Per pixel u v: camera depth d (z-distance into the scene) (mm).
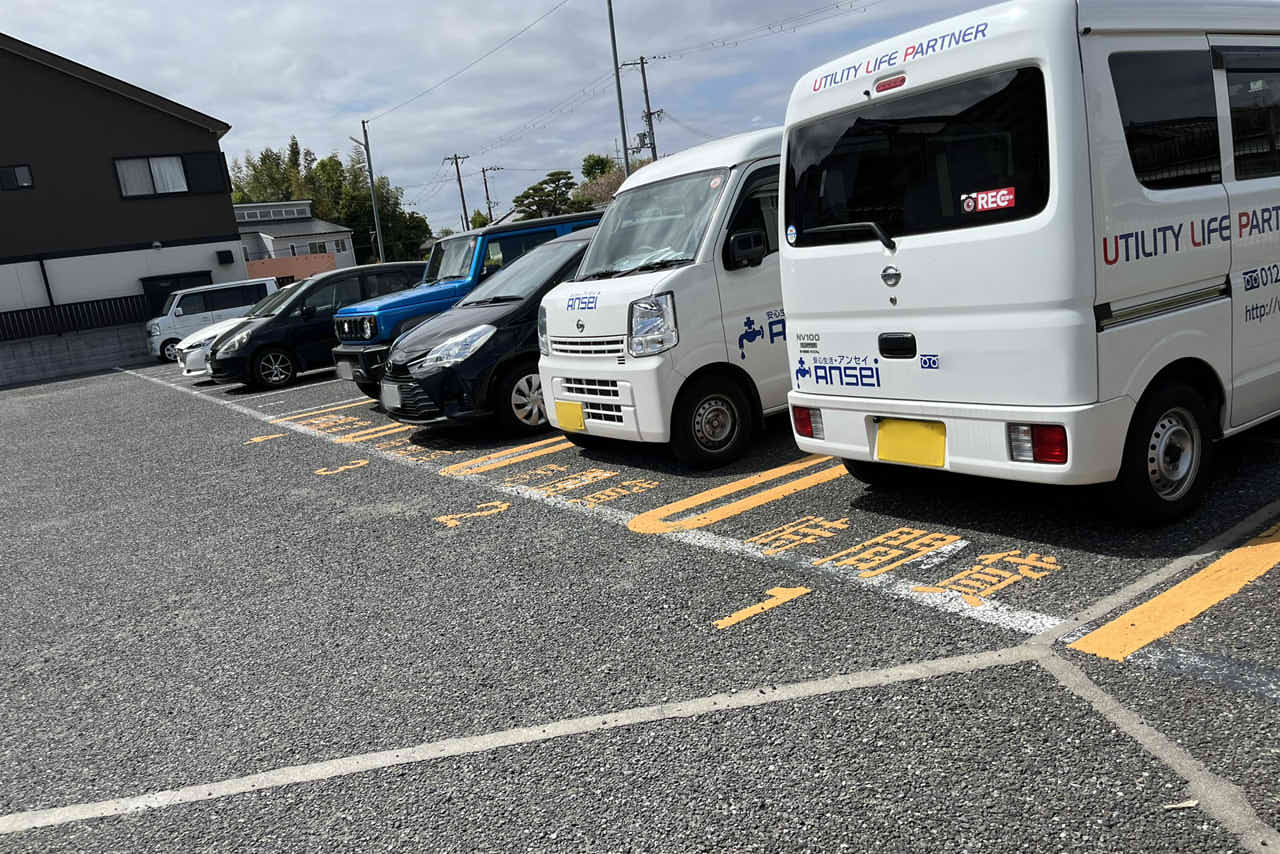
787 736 2861
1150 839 2205
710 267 5891
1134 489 3945
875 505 5004
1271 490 4391
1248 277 4273
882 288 4297
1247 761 2449
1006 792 2449
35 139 26828
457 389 7672
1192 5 3990
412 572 4887
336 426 10000
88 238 27656
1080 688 2906
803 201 4672
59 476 9000
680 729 2984
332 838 2646
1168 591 3496
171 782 3078
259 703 3576
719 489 5672
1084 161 3566
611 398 6047
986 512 4641
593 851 2439
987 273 3840
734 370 6125
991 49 3738
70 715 3686
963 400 4047
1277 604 3279
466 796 2770
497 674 3564
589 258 6707
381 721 3309
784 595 3957
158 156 28297
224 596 4887
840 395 4660
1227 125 4156
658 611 3963
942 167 3979
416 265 15336
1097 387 3680
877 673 3178
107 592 5215
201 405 13320
